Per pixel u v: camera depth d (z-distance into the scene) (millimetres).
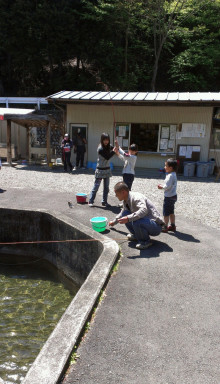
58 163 14305
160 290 3260
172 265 3879
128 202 4367
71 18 19844
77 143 12695
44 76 24625
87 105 13141
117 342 2428
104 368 2152
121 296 3117
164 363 2211
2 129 15570
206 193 8703
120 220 4129
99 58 21281
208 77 24281
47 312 4160
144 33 25531
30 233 6289
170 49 25938
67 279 5516
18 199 7359
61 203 7062
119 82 22453
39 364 2102
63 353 2213
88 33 21203
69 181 9992
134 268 3773
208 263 3965
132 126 13031
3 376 2955
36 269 5965
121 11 21453
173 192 4930
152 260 4012
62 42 20500
